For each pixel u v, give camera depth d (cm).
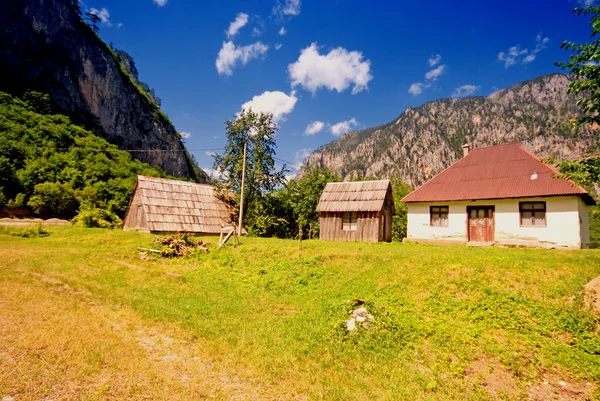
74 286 1170
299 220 3725
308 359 729
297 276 1395
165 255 1803
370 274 1307
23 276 1252
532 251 1622
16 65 8331
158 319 898
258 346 769
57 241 2253
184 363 663
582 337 783
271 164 3634
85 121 9844
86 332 760
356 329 855
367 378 669
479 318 895
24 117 7150
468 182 2273
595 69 846
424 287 1095
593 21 841
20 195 4941
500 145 2414
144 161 11825
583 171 954
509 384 670
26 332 731
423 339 829
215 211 3012
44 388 527
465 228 2189
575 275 1038
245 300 1145
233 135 3591
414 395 614
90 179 6075
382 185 2545
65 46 9356
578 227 1828
